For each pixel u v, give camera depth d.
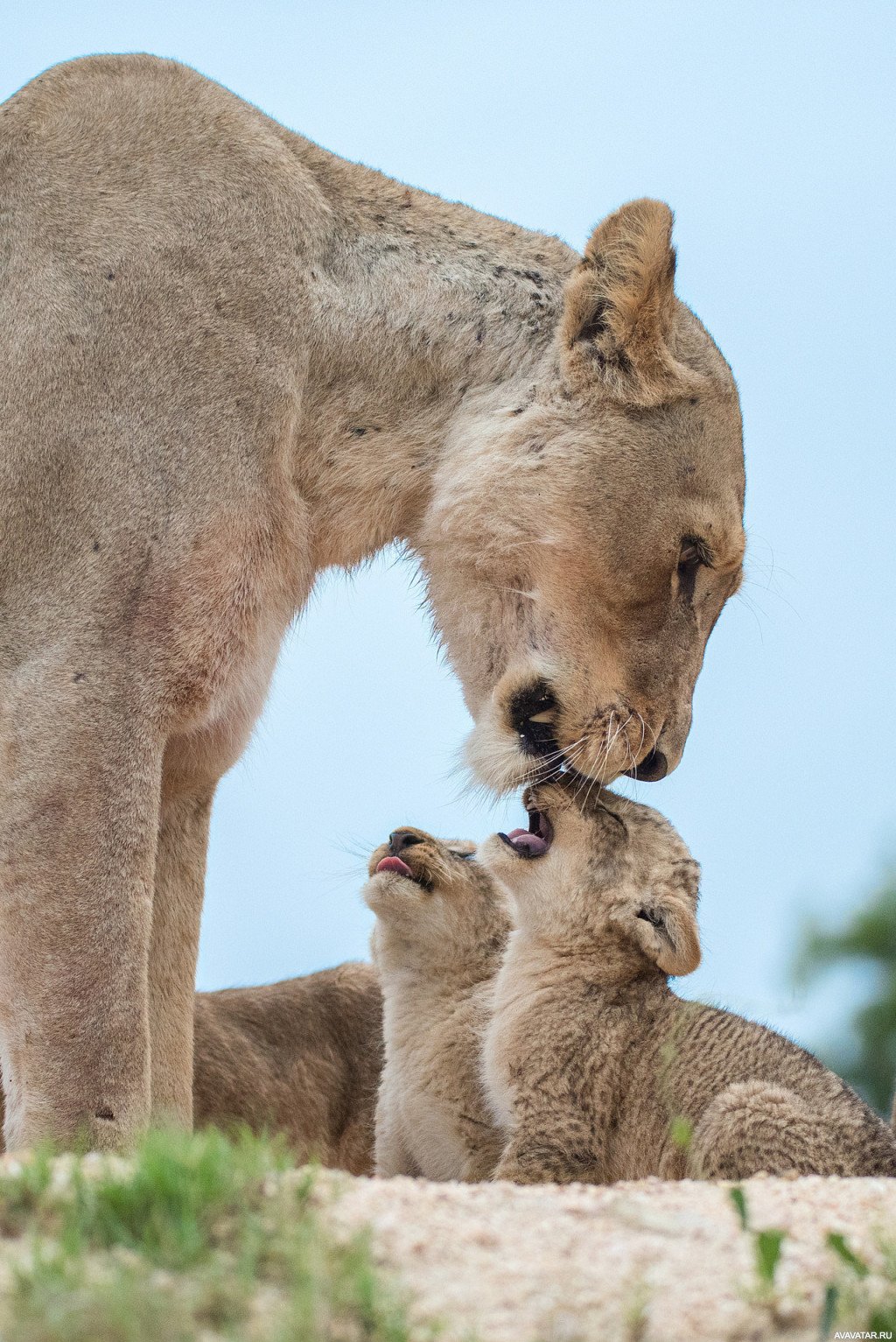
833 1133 9.74
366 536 10.79
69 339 9.71
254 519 9.84
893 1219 6.52
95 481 9.48
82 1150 8.59
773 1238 5.53
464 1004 11.46
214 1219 5.72
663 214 10.45
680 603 10.86
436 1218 6.14
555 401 10.70
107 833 9.17
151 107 10.46
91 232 9.97
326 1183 6.43
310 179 10.76
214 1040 12.45
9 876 9.12
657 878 10.93
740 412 11.27
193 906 10.86
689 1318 5.39
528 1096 10.53
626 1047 10.48
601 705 10.65
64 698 9.21
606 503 10.57
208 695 9.59
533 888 10.91
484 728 10.86
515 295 10.95
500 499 10.59
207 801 10.86
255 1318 5.09
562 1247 5.96
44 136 10.34
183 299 9.91
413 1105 11.52
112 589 9.36
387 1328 4.99
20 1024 9.08
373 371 10.59
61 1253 5.27
